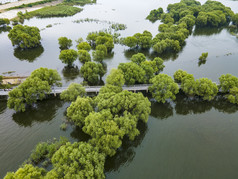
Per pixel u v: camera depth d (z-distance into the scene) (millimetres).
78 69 118125
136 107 68625
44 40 154000
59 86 94188
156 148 67938
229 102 89875
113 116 68000
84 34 167625
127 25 192375
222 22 193625
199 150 67375
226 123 79688
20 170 46156
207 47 149000
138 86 94938
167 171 60250
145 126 77188
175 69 119625
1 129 73812
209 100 90812
